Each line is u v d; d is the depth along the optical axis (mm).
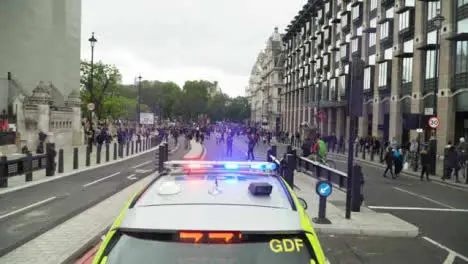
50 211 11227
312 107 72312
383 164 30781
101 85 66875
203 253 2795
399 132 41000
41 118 30766
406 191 17234
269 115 123875
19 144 27000
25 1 41156
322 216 10016
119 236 2941
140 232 2887
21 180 17188
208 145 51812
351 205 11406
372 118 47938
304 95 80562
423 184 20062
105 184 16531
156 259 2785
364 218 10539
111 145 44438
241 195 3588
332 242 8945
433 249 8695
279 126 113688
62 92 44344
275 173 4512
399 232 9539
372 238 9352
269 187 3604
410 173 24609
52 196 13656
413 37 38469
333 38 62531
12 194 14016
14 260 6918
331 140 48156
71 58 45938
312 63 74625
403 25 39750
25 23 41188
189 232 2812
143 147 40438
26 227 9438
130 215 3174
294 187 15000
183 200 3445
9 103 32562
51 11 43375
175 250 2812
